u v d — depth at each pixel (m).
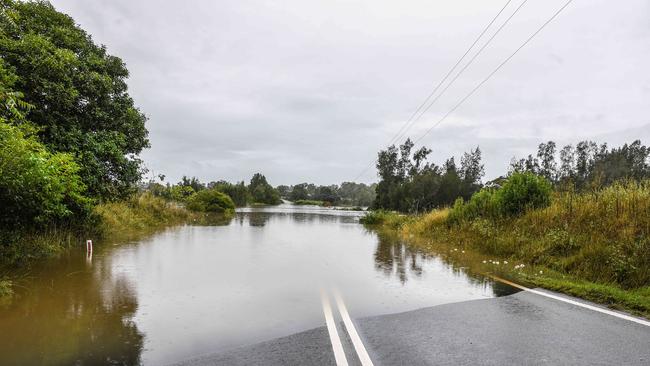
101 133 14.27
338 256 11.50
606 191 11.69
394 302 6.29
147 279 7.77
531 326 5.02
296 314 5.57
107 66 16.36
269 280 7.89
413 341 4.48
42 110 12.10
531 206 13.41
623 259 7.95
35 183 8.61
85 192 13.16
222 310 5.74
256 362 3.87
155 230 19.05
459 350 4.20
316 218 36.75
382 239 16.88
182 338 4.57
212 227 22.23
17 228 9.59
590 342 4.43
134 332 4.76
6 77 9.27
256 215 40.53
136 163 16.36
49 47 11.95
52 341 4.43
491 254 11.81
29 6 13.06
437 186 58.53
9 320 5.15
